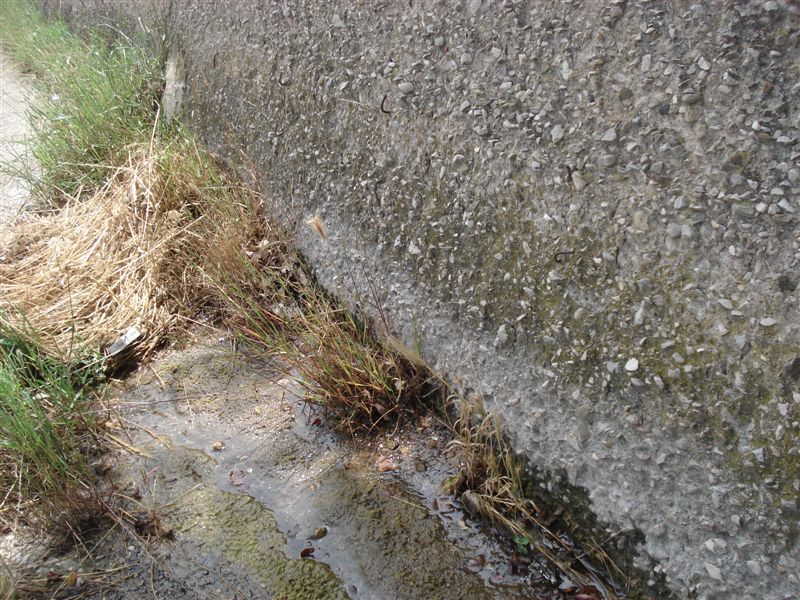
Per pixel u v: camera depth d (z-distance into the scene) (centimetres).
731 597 178
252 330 315
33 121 498
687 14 186
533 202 226
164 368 315
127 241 365
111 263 357
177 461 266
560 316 218
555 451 220
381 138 286
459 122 250
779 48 171
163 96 479
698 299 185
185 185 386
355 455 260
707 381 183
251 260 340
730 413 178
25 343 305
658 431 193
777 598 170
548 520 224
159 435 280
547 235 222
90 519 244
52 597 218
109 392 304
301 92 332
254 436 274
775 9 170
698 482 184
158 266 352
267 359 311
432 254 263
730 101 178
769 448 171
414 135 270
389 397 271
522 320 229
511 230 234
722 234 181
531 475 229
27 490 247
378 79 284
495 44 235
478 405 247
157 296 344
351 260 305
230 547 231
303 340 291
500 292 237
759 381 174
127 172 402
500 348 238
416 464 252
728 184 179
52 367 304
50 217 404
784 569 169
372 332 297
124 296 341
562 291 217
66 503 241
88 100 467
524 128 227
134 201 377
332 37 309
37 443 248
